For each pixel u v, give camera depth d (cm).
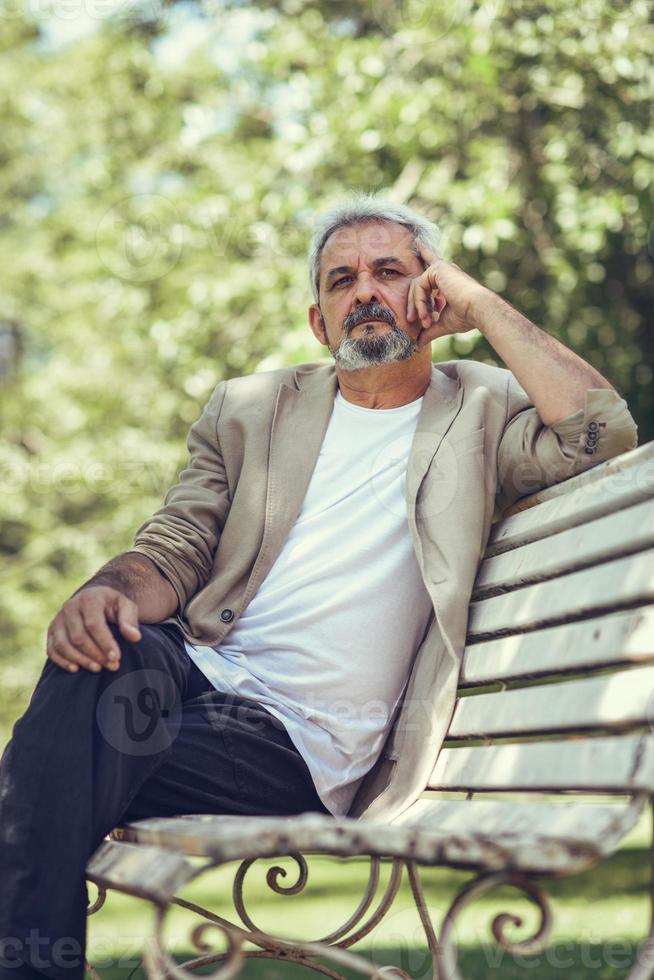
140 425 910
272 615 249
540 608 213
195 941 159
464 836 155
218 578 253
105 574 238
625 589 186
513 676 213
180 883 157
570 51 651
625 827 158
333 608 245
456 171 693
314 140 694
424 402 262
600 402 230
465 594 239
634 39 647
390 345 260
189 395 805
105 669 211
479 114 679
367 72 675
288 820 168
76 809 198
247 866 246
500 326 248
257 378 275
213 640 248
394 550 250
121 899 612
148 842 183
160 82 971
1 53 1398
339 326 267
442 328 262
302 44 737
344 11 750
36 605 1201
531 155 690
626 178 665
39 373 1268
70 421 1073
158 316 838
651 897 165
